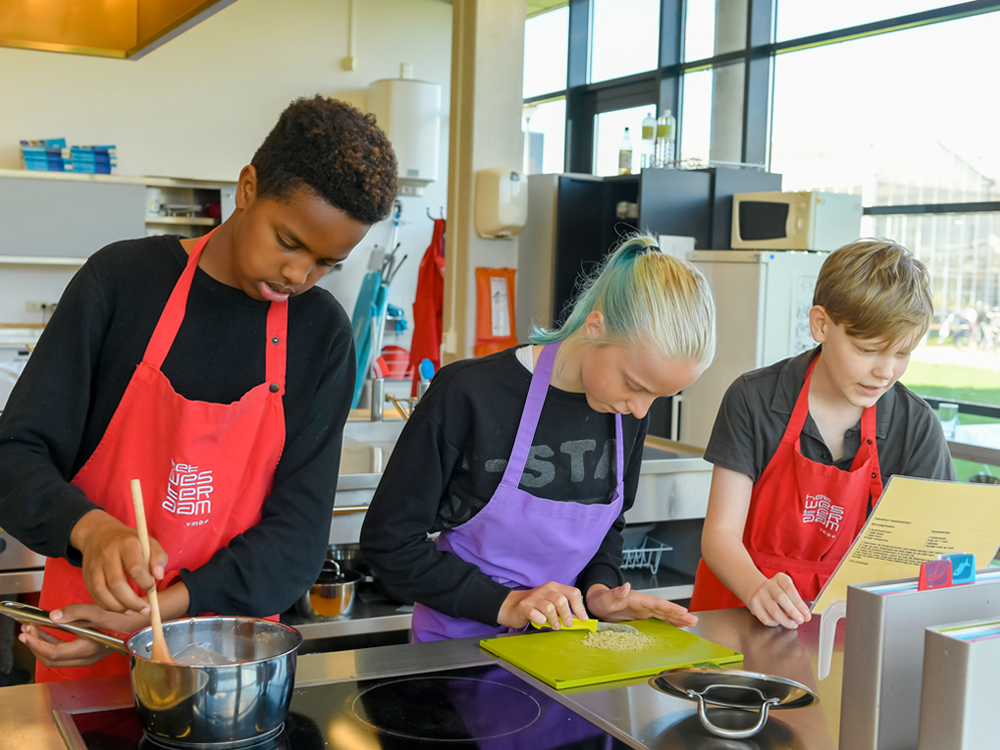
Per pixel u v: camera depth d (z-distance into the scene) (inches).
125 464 47.8
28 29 112.2
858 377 54.9
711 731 35.0
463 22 177.0
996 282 164.1
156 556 36.9
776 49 202.8
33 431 44.8
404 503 53.2
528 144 269.9
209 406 47.3
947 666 26.9
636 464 59.5
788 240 172.4
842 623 53.3
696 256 178.9
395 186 42.9
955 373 173.0
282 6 248.1
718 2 216.1
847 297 53.4
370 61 259.9
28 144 223.1
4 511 42.7
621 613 52.9
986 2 161.2
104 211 225.1
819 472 59.6
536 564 55.6
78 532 40.3
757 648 48.6
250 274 43.0
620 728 36.1
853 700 30.2
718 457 61.7
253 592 46.9
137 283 47.1
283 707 33.8
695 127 225.1
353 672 41.1
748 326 168.1
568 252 194.9
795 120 199.8
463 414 53.1
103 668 50.1
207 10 98.3
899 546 48.2
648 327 46.1
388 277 253.6
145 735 33.6
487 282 179.3
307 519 49.9
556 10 267.1
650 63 237.1
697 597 67.1
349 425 125.1
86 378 46.3
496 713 37.2
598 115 257.3
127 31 116.9
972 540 48.8
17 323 229.5
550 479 54.5
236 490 49.7
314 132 40.0
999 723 27.3
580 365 52.4
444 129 269.4
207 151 243.8
